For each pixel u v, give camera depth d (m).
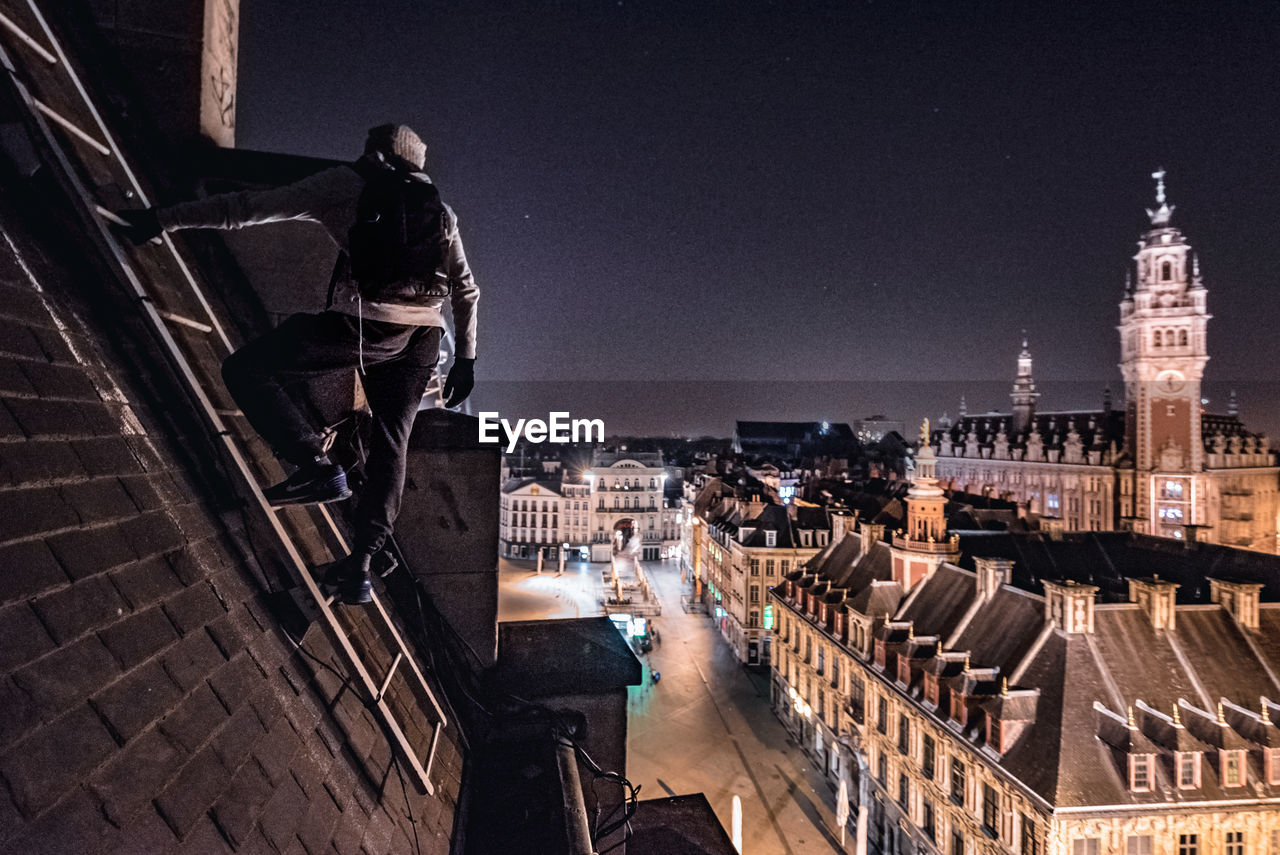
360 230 2.59
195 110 4.67
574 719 4.95
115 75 4.41
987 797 21.19
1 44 2.77
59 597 1.61
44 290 2.18
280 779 2.11
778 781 33.75
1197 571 28.08
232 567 2.51
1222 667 21.52
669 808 7.18
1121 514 75.00
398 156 2.73
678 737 38.69
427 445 4.98
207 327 3.59
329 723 2.62
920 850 24.61
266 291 5.20
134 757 1.59
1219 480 73.00
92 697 1.56
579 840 3.46
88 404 2.11
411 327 2.76
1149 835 18.08
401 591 4.71
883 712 28.22
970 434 100.19
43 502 1.70
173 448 2.53
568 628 5.72
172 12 4.57
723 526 61.25
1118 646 21.73
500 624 5.76
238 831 1.79
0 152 2.31
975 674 22.91
